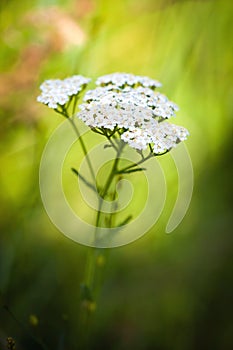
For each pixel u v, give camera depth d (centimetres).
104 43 75
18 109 66
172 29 72
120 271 70
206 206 74
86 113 50
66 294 66
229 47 76
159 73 73
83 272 68
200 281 69
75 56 69
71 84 52
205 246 72
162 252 72
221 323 66
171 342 65
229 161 76
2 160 70
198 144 76
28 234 64
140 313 67
